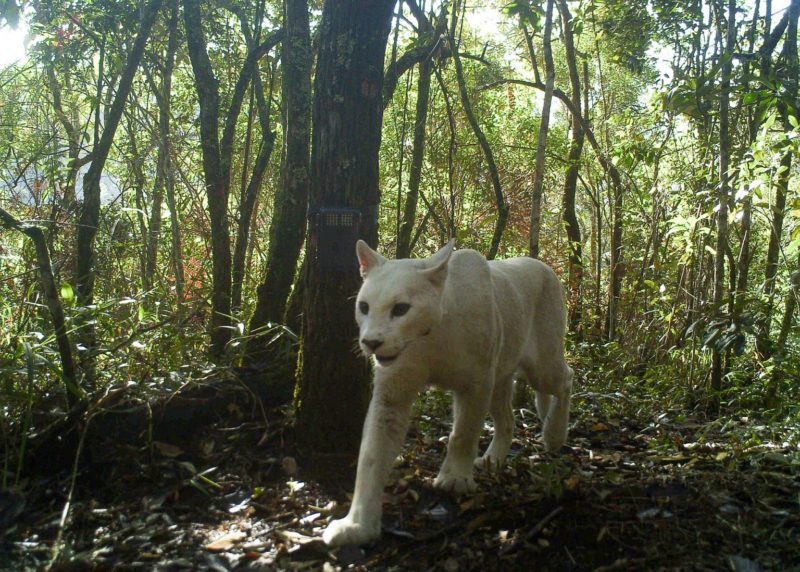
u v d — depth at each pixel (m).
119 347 2.20
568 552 1.58
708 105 3.34
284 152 3.02
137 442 2.05
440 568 1.52
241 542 1.62
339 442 2.04
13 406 2.02
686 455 2.26
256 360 2.47
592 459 2.23
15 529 1.66
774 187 2.99
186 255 3.60
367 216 2.03
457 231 3.92
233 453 2.04
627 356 3.59
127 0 3.17
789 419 2.42
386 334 1.60
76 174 3.24
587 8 4.32
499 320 1.96
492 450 2.17
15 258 2.55
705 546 1.61
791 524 1.72
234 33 3.74
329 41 1.97
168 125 3.42
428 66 3.20
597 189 5.20
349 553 1.56
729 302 2.68
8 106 3.61
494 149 4.90
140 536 1.63
